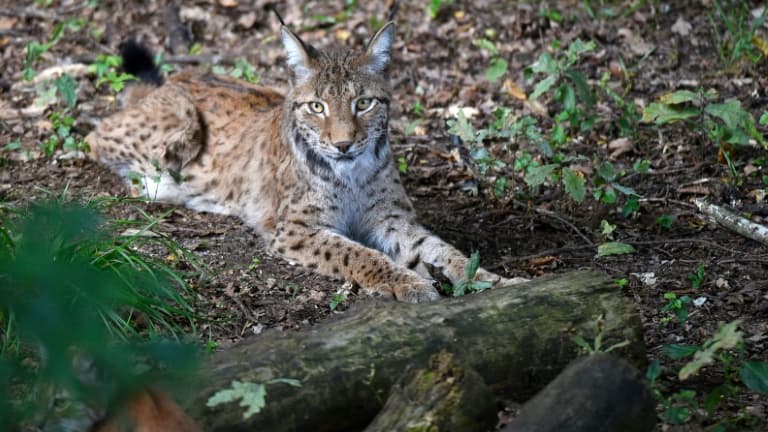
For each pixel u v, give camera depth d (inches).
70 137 501.0
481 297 276.7
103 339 157.8
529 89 552.7
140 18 659.4
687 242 398.3
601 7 626.2
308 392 243.9
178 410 206.1
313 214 417.7
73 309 163.0
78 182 474.3
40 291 155.6
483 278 367.2
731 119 445.4
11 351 283.3
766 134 491.8
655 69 568.1
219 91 488.4
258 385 238.8
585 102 457.4
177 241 419.5
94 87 569.6
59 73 577.3
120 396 177.0
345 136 405.1
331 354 251.6
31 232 164.4
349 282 384.5
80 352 172.9
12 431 219.5
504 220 435.8
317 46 617.6
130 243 370.0
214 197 464.8
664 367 303.1
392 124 528.7
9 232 324.8
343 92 409.1
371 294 374.6
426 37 617.6
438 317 266.4
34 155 495.2
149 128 477.7
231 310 350.0
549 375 268.7
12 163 484.4
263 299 362.9
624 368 235.8
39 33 643.5
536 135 444.1
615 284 281.0
